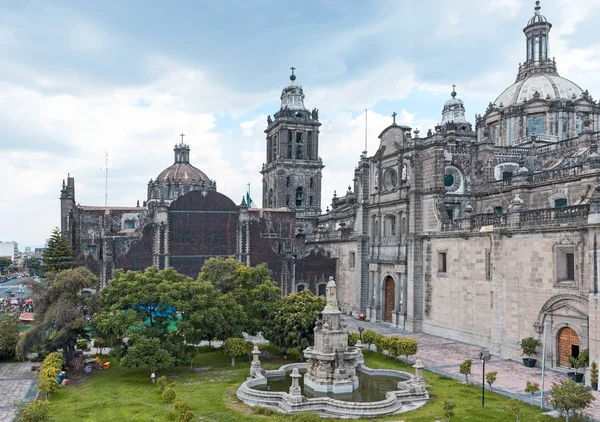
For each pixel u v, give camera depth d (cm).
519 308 4750
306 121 11688
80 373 4428
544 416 3162
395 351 4694
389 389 3753
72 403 3500
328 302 3966
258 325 4950
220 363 4706
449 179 6581
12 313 6669
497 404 3431
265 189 12438
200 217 8025
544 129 7338
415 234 6406
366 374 4194
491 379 3559
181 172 12281
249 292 5141
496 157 6525
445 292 5975
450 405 2994
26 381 4184
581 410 3052
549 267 4444
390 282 7131
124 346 4269
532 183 5572
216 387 3894
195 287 4547
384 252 7156
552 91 7550
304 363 4469
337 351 3775
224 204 8131
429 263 6278
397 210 6850
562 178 5184
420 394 3547
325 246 8969
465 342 5609
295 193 11606
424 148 6431
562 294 4275
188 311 4378
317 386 3706
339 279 8425
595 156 4881
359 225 7712
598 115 7388
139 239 7800
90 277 4700
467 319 5600
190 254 7950
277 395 3497
